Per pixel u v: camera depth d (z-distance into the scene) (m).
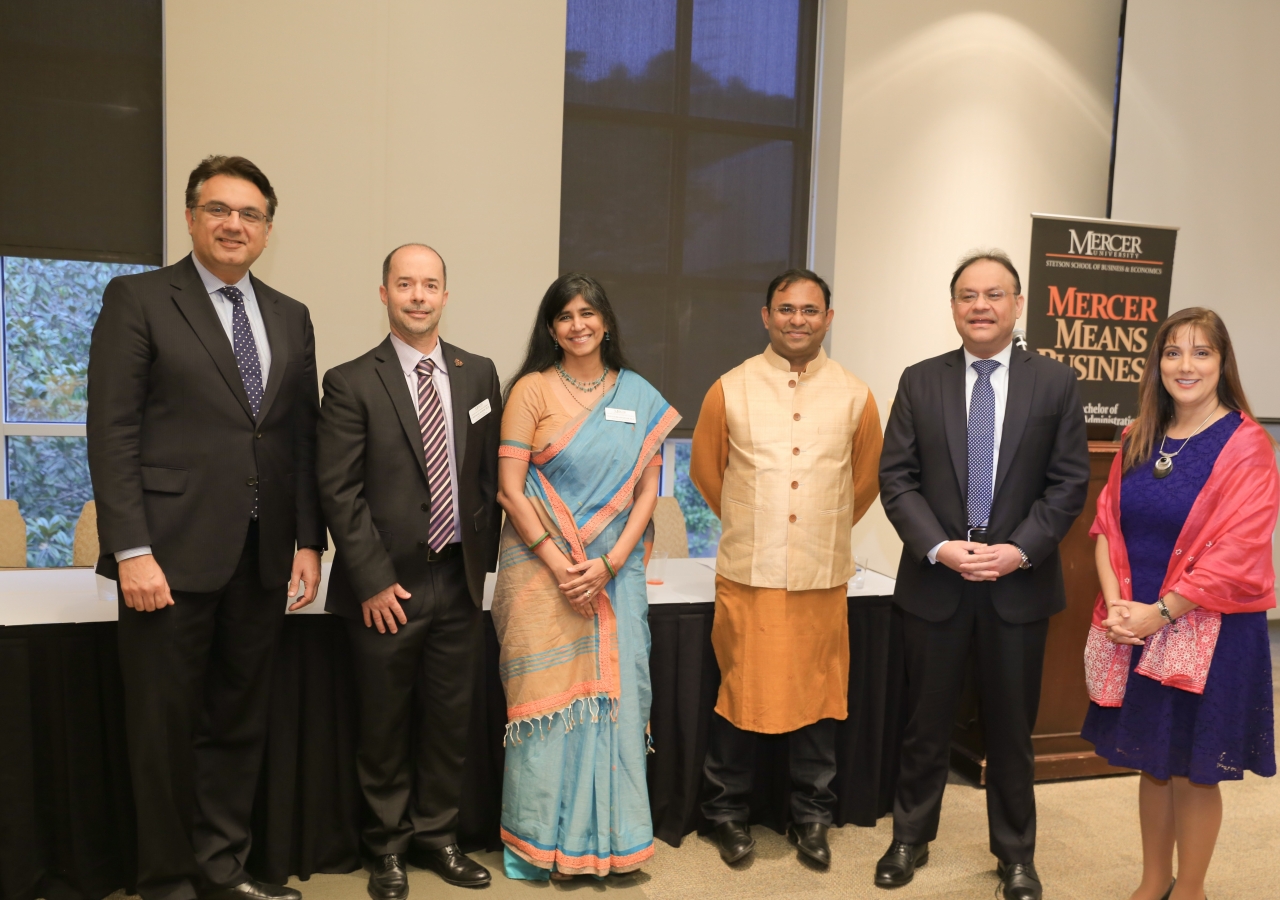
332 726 2.29
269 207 2.00
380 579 2.07
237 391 1.96
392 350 2.17
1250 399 4.91
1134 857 2.56
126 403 1.86
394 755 2.21
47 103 3.58
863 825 2.71
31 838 2.10
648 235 4.41
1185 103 4.62
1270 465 1.99
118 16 3.63
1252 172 4.77
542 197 3.96
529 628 2.23
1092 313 3.97
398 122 3.75
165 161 3.61
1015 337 2.45
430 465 2.15
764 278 4.59
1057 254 3.91
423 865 2.35
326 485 2.07
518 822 2.26
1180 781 2.10
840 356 4.43
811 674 2.41
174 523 1.90
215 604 1.99
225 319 2.00
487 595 2.58
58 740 2.11
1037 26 4.56
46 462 3.87
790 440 2.38
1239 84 4.70
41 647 2.09
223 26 3.52
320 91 3.65
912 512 2.23
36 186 3.59
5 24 3.51
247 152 3.58
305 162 3.65
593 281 2.30
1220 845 2.65
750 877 2.39
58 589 2.41
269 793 2.23
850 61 4.32
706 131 4.45
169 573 1.90
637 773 2.29
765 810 2.70
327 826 2.31
